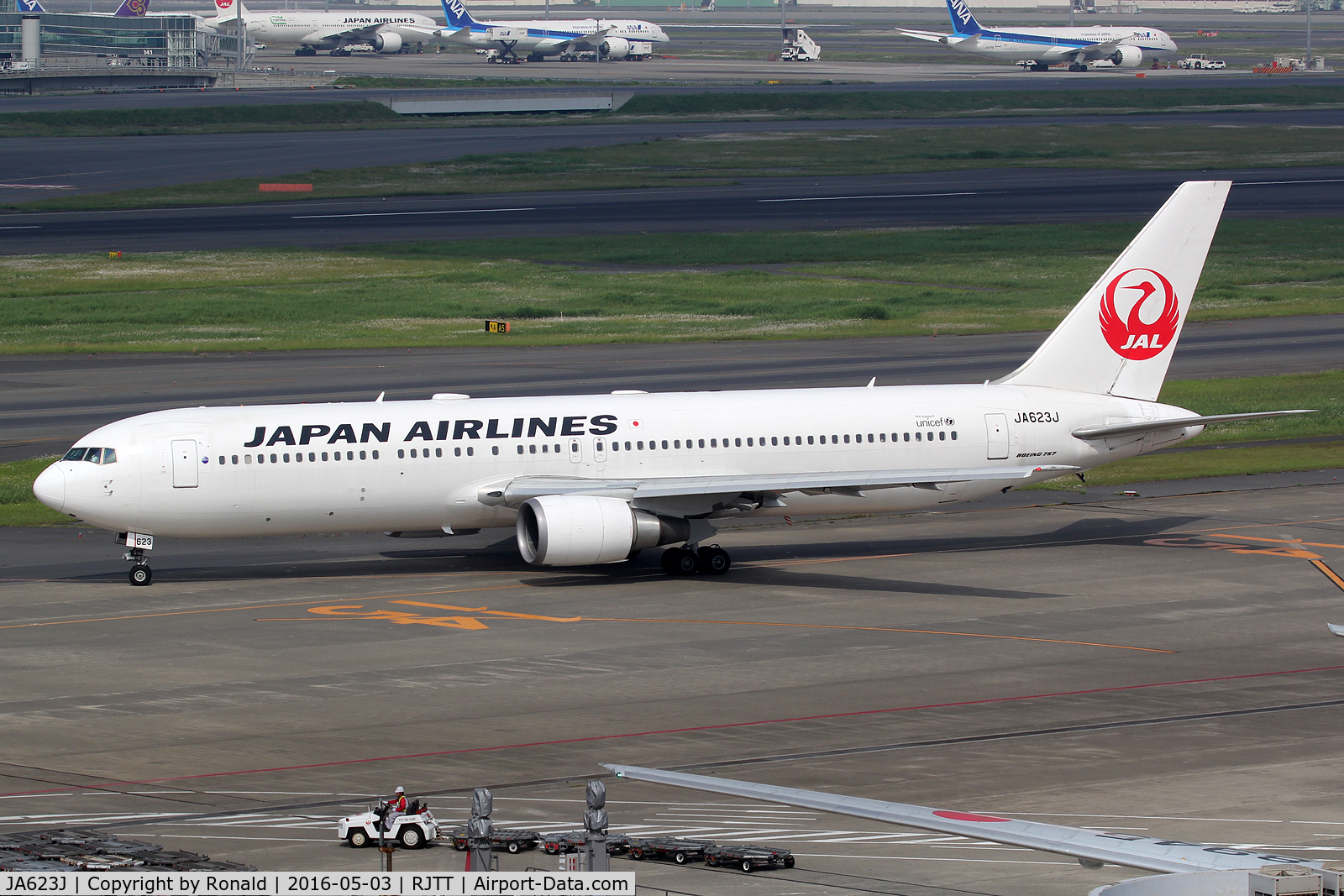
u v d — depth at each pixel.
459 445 189.38
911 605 176.50
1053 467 190.00
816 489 188.00
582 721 130.62
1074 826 102.19
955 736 125.75
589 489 185.50
